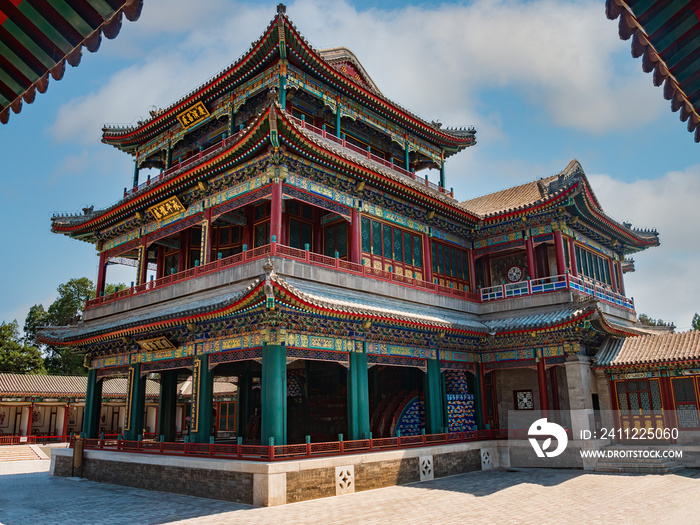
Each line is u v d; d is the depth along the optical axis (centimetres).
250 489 2311
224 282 2998
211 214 3297
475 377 3728
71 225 4219
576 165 4059
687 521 1903
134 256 4309
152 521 2044
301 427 3700
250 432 3953
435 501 2334
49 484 3170
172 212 3566
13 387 6306
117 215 3912
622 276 4747
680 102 711
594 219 3997
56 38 624
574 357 3391
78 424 7119
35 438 6281
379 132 4181
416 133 4431
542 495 2458
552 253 4072
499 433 3588
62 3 587
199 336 2911
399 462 2825
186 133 4128
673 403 3334
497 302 3925
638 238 4569
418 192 3500
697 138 743
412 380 3703
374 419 3428
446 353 3494
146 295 3553
